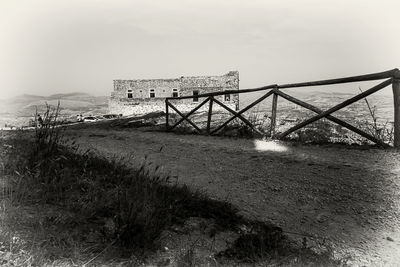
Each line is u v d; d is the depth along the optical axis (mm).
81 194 3971
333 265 3045
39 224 3078
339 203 4215
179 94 47969
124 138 10086
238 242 3443
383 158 5426
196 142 8508
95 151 7051
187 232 3592
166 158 6844
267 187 4902
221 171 5766
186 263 2977
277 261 3141
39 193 3756
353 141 7254
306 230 3785
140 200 3801
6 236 2766
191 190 4758
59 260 2670
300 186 4785
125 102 49625
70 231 3137
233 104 45406
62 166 4645
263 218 4055
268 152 6719
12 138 6391
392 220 3727
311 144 7129
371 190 4348
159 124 15344
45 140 5312
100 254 2869
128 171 5070
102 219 3496
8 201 3416
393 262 3094
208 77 46656
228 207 4219
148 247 3117
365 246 3402
